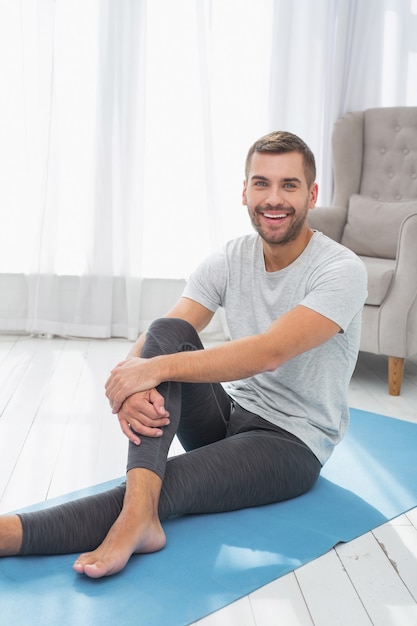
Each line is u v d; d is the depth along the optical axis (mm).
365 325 3070
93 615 1420
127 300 3799
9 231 3795
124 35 3672
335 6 3959
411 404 2936
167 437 1668
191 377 1693
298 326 1725
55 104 3656
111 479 2107
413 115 3738
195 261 3982
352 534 1803
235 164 3998
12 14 3686
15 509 1892
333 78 3998
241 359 1697
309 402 1948
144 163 3764
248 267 1952
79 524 1599
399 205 3541
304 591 1561
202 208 3949
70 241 3887
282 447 1864
